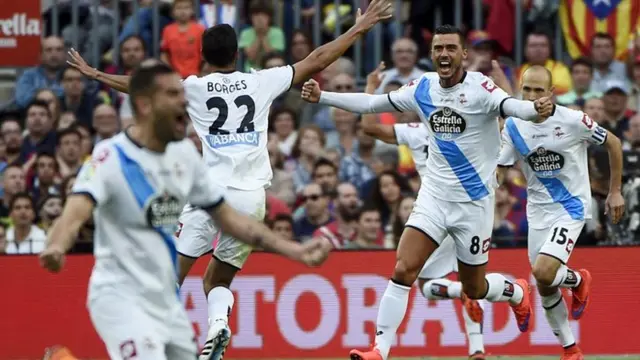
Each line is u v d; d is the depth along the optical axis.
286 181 36.66
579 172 27.75
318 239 17.62
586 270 29.97
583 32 38.97
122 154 17.55
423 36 39.62
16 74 39.84
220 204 18.34
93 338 31.94
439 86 24.98
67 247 16.81
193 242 24.97
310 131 37.12
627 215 34.47
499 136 25.19
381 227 34.75
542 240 28.20
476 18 38.88
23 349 31.91
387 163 37.50
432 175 25.48
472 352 30.02
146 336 17.59
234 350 31.91
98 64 39.16
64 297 31.98
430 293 30.58
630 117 37.69
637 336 32.09
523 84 27.41
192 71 38.78
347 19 39.53
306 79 26.66
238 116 24.95
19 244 33.78
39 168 36.06
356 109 25.77
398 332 31.98
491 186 25.38
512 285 28.02
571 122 27.30
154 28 39.38
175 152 17.92
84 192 17.20
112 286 17.73
